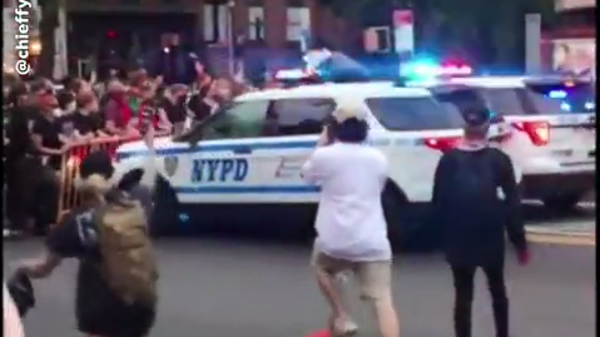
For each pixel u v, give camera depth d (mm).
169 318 9617
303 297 10508
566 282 10711
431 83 14086
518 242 7859
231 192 13578
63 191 13977
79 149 14242
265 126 13344
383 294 7953
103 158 6164
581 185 14344
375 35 26438
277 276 11547
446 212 7820
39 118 13992
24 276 6133
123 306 5977
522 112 14258
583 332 8922
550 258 11938
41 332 9102
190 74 31781
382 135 12383
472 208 7734
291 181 13125
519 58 29469
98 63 38094
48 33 31688
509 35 29719
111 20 39750
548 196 14508
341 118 7992
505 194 7805
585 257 11953
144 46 39938
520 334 8922
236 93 19062
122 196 6082
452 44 30375
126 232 5988
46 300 10328
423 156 12438
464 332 7941
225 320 9570
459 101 13906
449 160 7840
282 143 13156
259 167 13352
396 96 12711
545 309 9727
